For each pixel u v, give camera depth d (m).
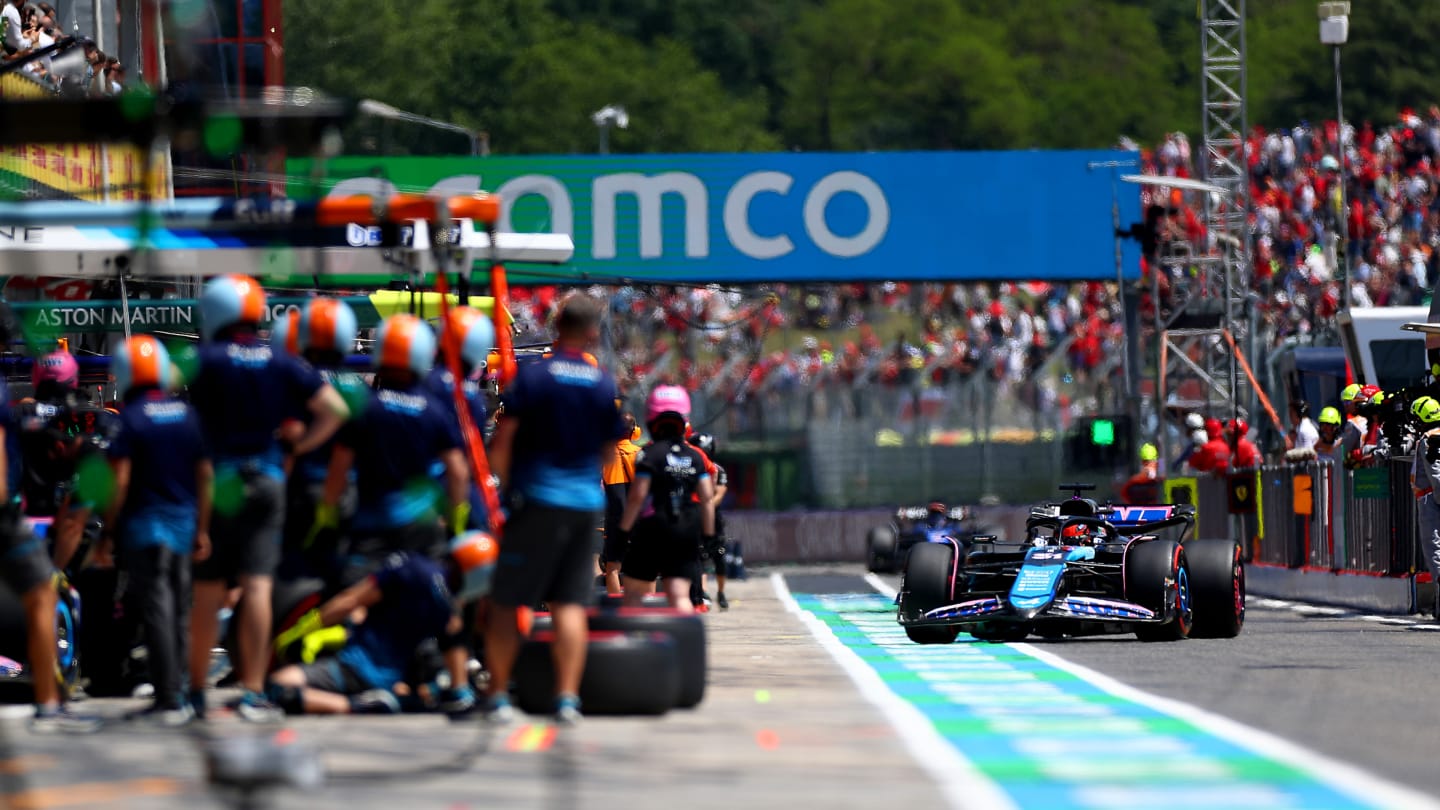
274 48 105.81
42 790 23.64
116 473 30.72
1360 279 160.12
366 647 32.59
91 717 30.88
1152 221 112.81
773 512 135.62
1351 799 22.69
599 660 31.28
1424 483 57.19
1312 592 71.75
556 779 24.55
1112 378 140.25
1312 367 105.69
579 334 30.33
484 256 44.00
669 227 115.25
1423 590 59.91
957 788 23.59
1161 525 55.53
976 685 38.22
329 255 46.28
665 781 24.34
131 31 74.56
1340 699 34.88
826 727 30.31
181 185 64.56
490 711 30.72
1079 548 53.31
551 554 29.91
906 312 188.38
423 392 32.47
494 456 29.88
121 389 31.22
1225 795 23.00
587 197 114.75
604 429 30.14
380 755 26.83
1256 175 177.50
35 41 61.75
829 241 115.75
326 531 33.38
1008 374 156.25
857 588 96.69
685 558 42.41
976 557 55.91
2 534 30.14
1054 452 136.12
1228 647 49.41
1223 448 87.38
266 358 31.09
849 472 137.00
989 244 116.19
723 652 48.94
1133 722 30.89
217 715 32.06
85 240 47.31
